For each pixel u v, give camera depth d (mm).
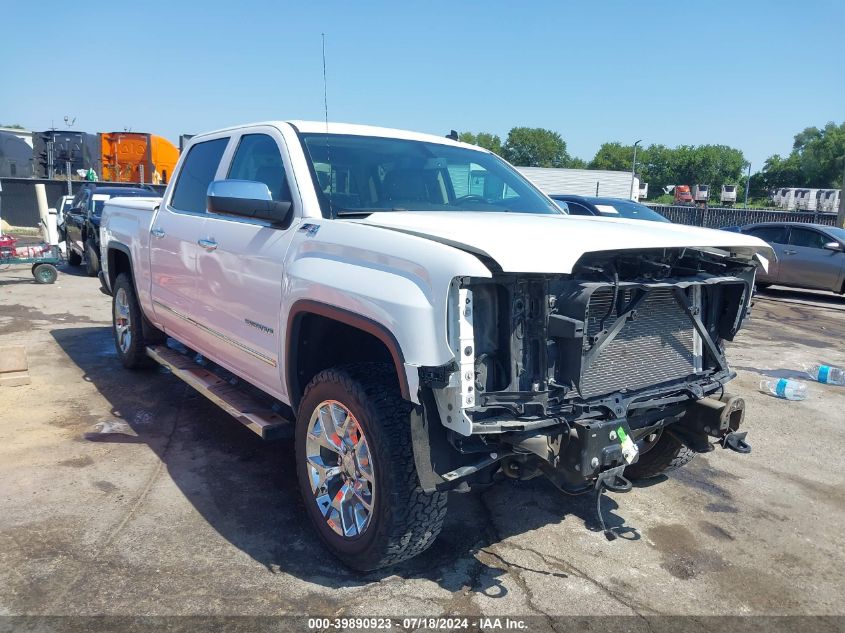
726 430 3197
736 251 3365
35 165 23250
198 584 2969
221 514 3613
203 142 4750
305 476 3307
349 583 3023
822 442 5230
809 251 13906
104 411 5172
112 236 6055
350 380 2943
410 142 4137
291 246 3348
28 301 10031
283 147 3691
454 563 3242
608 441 2740
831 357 8391
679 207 30312
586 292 2627
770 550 3527
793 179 88188
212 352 4402
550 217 3652
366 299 2736
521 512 3818
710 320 3402
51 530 3365
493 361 2650
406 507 2789
